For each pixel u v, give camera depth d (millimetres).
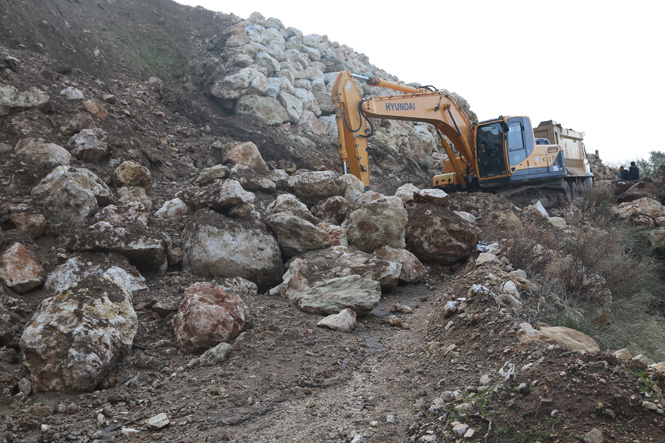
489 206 11461
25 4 14086
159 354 5031
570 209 13672
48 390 4207
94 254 6551
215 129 14227
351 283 6492
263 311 6152
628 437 2887
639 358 3746
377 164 18328
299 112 17969
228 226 7441
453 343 4891
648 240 11539
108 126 10336
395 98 13820
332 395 4094
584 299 6949
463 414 3328
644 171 26203
